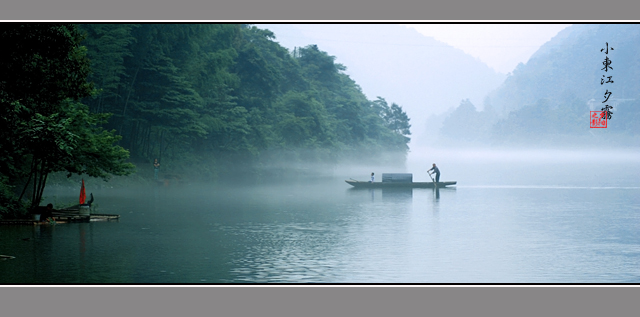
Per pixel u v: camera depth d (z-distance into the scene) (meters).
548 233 29.91
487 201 47.19
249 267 21.34
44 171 34.09
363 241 26.92
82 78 29.91
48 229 29.56
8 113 27.92
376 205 43.66
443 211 39.56
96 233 28.38
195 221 33.44
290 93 114.75
